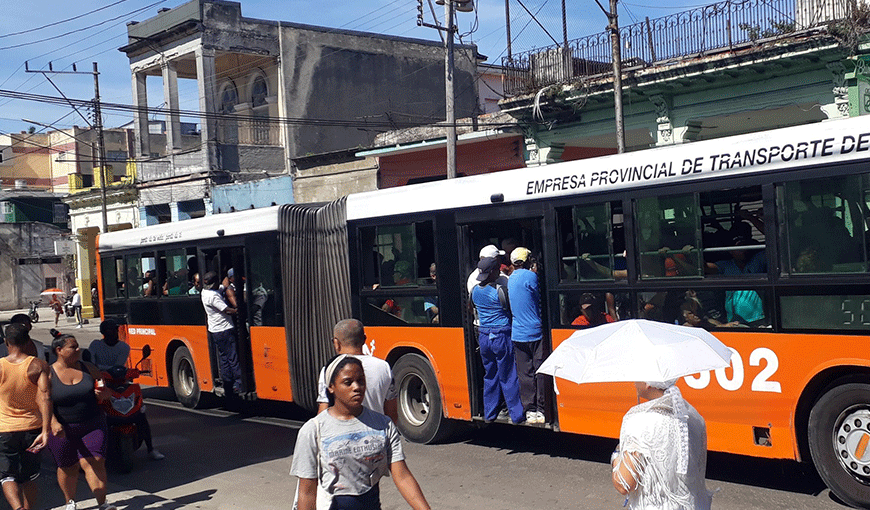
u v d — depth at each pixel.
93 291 42.28
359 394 4.33
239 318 12.76
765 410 6.99
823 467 6.72
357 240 10.77
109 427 9.54
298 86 32.09
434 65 35.66
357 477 4.29
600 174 8.23
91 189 39.22
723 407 7.25
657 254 7.80
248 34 31.45
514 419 8.94
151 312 14.88
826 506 6.75
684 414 3.99
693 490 3.96
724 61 17.39
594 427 8.15
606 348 4.31
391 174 27.36
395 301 10.30
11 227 54.88
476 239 9.69
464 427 10.23
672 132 19.12
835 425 6.65
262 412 13.42
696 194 7.52
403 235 10.19
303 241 11.53
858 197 6.53
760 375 7.04
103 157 35.41
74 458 7.55
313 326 11.36
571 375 4.34
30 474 7.45
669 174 7.70
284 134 32.19
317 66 32.62
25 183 57.38
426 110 35.44
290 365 11.70
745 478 7.77
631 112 19.92
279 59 31.88
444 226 9.66
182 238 13.97
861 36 15.49
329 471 4.27
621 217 8.10
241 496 8.14
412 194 10.05
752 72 17.31
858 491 6.49
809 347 6.75
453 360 9.59
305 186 29.95
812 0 16.67
